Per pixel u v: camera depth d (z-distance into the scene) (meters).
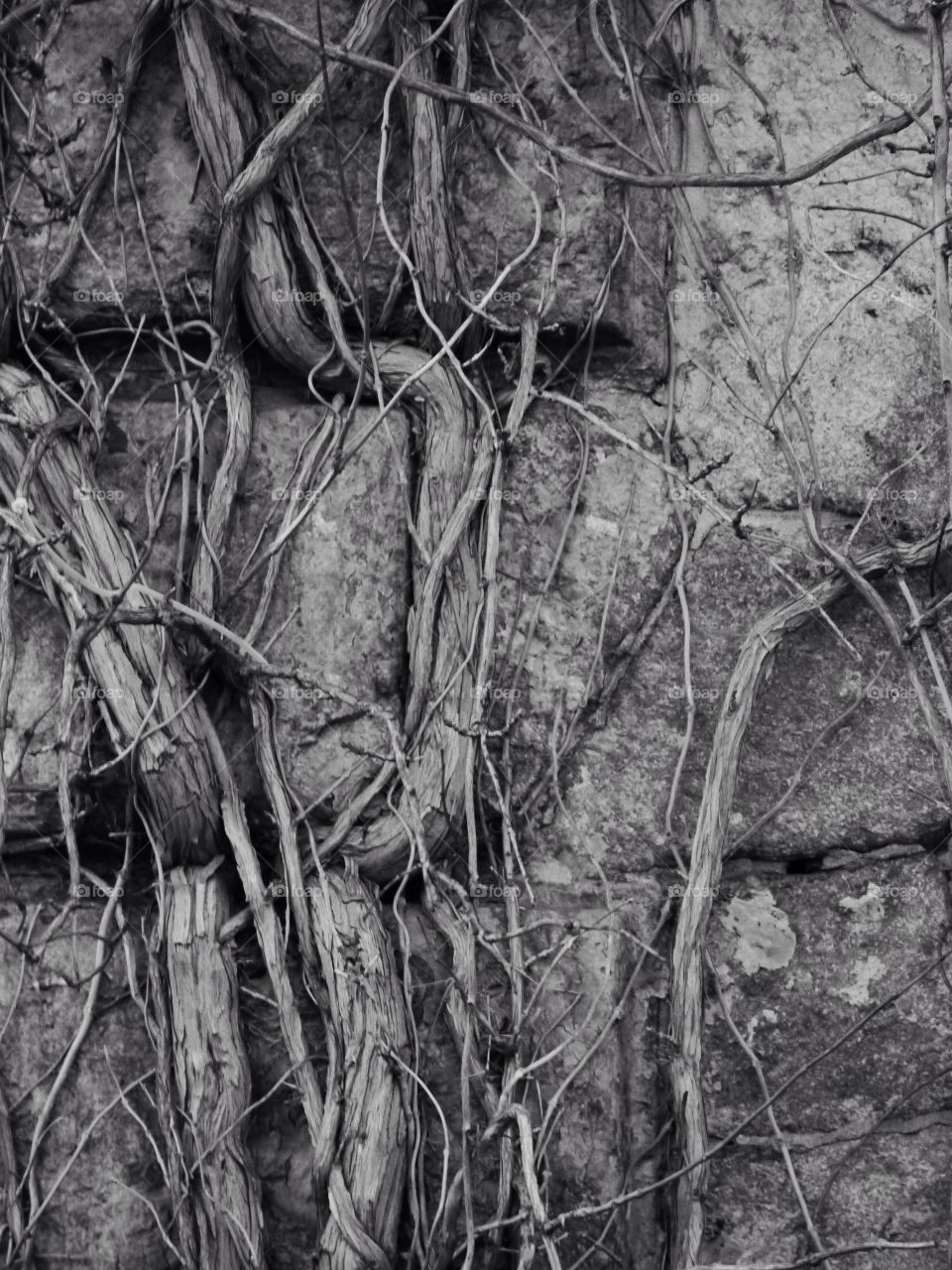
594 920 1.80
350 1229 1.64
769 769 1.83
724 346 1.90
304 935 1.73
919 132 1.92
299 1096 1.75
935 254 1.78
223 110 1.82
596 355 1.89
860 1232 1.75
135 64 1.86
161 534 1.83
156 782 1.75
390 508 1.84
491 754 1.82
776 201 1.92
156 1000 1.75
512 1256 1.72
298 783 1.80
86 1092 1.77
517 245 1.86
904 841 1.82
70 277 1.87
